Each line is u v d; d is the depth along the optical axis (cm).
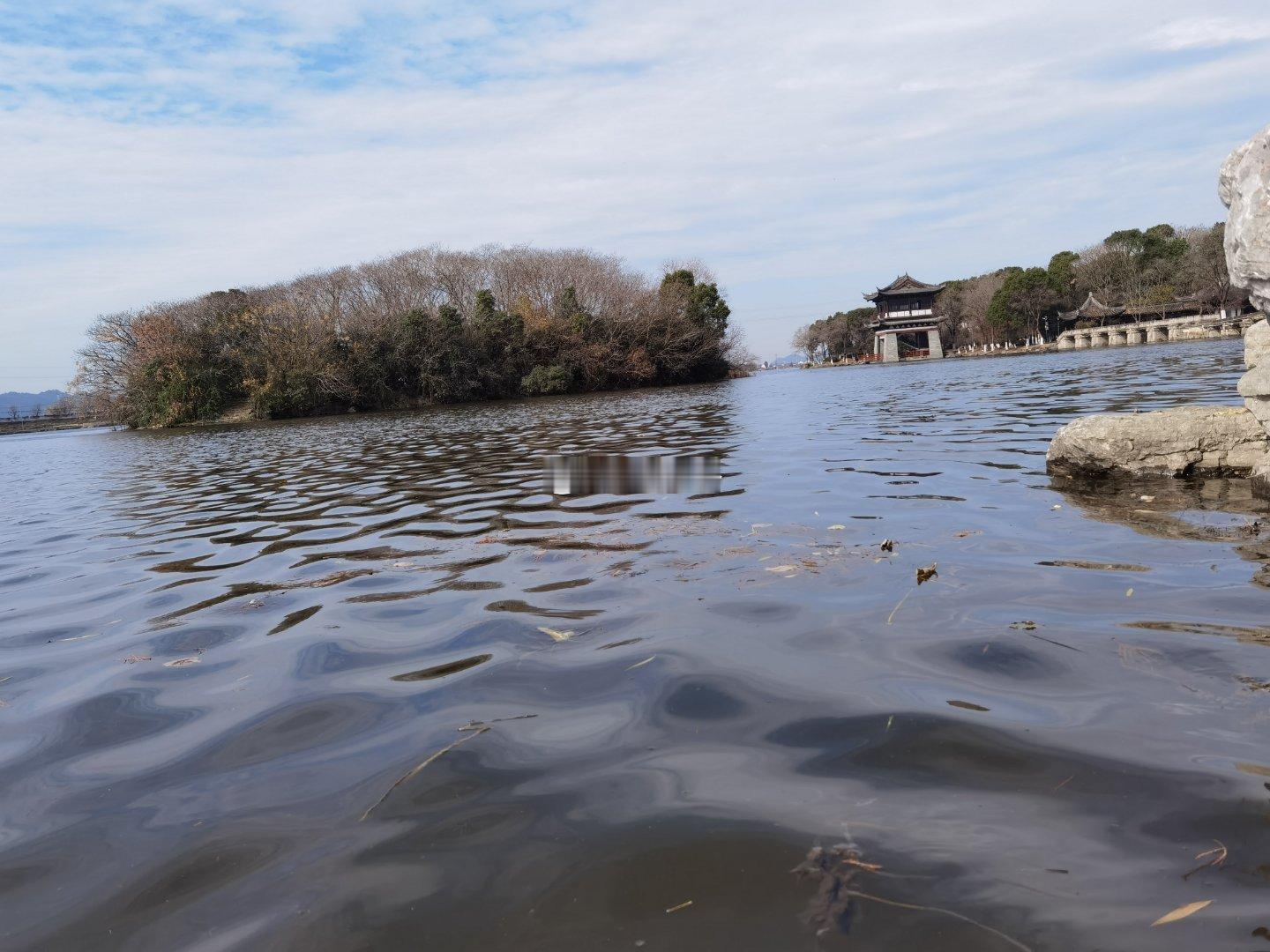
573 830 200
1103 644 298
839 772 221
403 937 165
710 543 505
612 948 157
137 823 219
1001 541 464
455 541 576
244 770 246
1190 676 266
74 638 404
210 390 4069
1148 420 653
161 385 4081
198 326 4300
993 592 369
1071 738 230
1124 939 150
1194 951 145
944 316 9800
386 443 1777
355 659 340
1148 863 172
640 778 224
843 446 1024
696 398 3066
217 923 174
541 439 1538
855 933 156
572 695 286
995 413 1362
